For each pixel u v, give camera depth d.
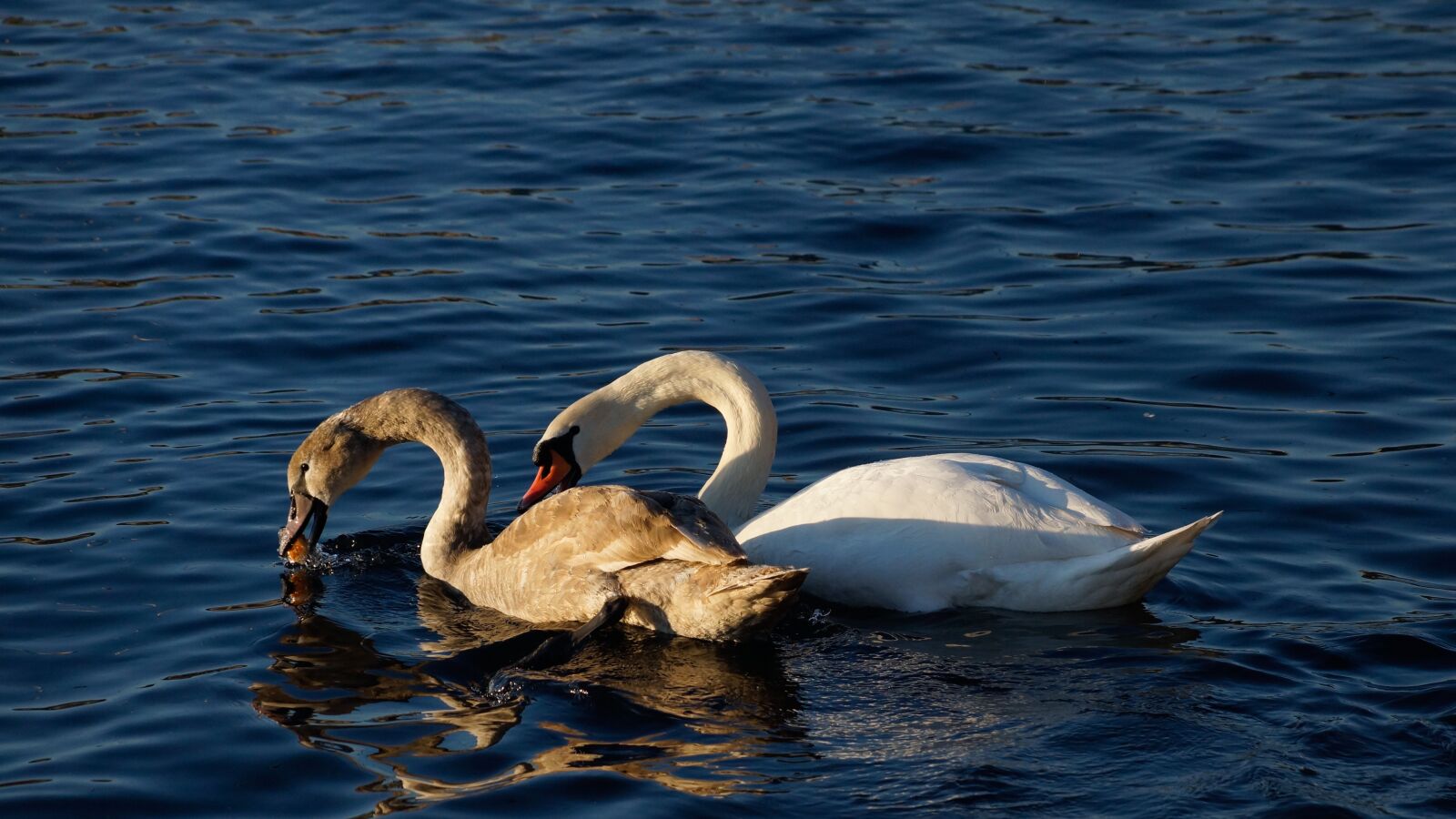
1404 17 26.92
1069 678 10.27
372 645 11.10
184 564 12.24
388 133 22.69
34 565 12.06
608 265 18.53
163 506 13.16
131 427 14.62
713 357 13.61
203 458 14.08
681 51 26.03
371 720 9.84
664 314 17.33
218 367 15.98
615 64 25.48
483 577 12.09
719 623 10.90
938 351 16.44
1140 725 9.50
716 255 18.78
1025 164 21.27
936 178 20.92
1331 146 21.52
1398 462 13.87
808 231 19.44
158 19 27.89
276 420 14.84
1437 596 11.52
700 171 21.27
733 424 13.48
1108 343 16.52
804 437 14.74
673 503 11.29
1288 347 16.25
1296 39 26.00
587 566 11.41
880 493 11.88
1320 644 10.59
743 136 22.33
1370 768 8.93
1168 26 26.92
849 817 8.49
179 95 24.05
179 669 10.55
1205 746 9.21
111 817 8.70
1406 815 8.39
